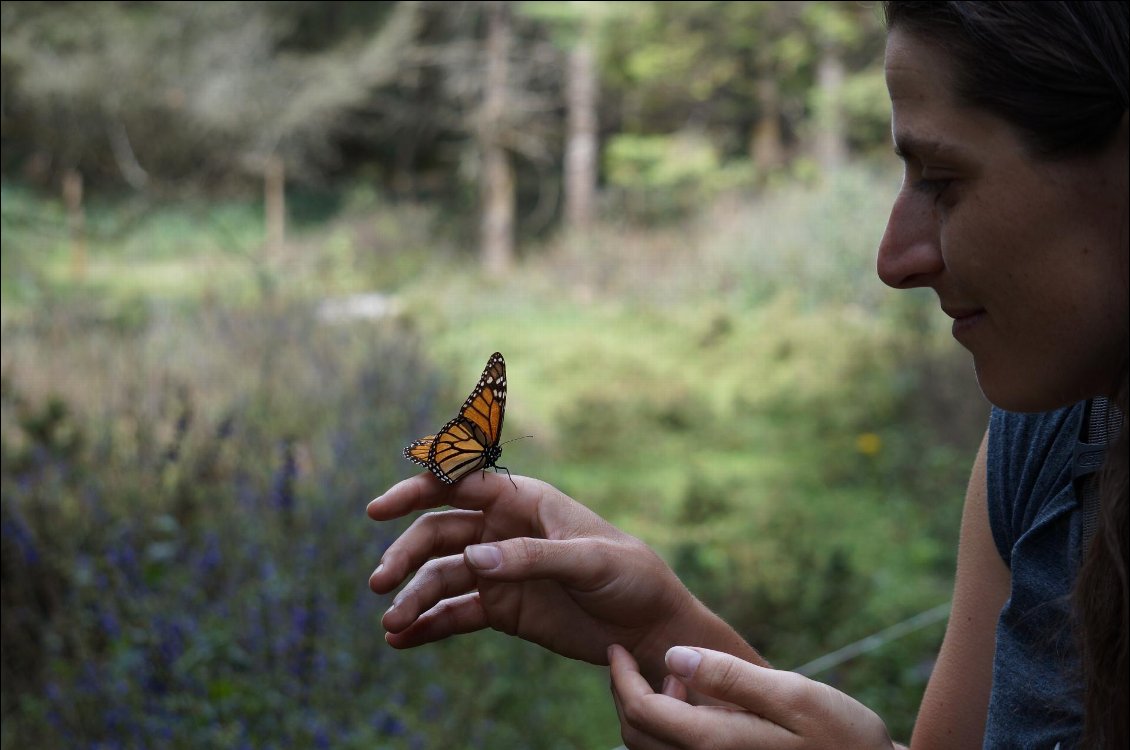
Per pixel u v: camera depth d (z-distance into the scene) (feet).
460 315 46.11
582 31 60.64
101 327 27.76
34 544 11.66
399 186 77.36
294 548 13.07
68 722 9.52
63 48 52.90
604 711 13.32
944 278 2.39
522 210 76.79
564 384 34.55
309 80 64.34
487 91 67.41
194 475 15.60
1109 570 2.36
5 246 38.63
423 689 12.45
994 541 3.20
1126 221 2.15
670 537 21.16
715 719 2.87
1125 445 2.29
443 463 3.46
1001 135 2.18
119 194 58.08
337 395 22.52
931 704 3.38
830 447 27.58
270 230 63.05
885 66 2.35
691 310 45.75
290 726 9.75
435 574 3.48
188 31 58.90
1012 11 2.10
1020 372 2.34
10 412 16.79
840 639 15.06
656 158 66.49
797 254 47.21
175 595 11.46
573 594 3.34
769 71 66.90
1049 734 2.73
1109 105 2.10
